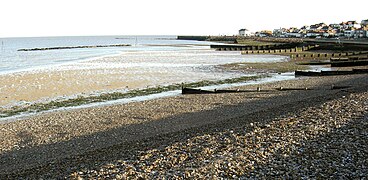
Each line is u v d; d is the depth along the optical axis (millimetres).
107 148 13602
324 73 38031
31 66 49438
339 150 10648
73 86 31328
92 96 27328
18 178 10539
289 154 10570
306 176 8984
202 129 15727
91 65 49969
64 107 23594
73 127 18359
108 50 98375
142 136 16312
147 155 11336
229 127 15250
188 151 11469
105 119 19953
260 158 10367
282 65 49594
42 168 11523
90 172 10156
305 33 167750
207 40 191375
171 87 31516
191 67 47938
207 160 10438
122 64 51844
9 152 14531
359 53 61625
